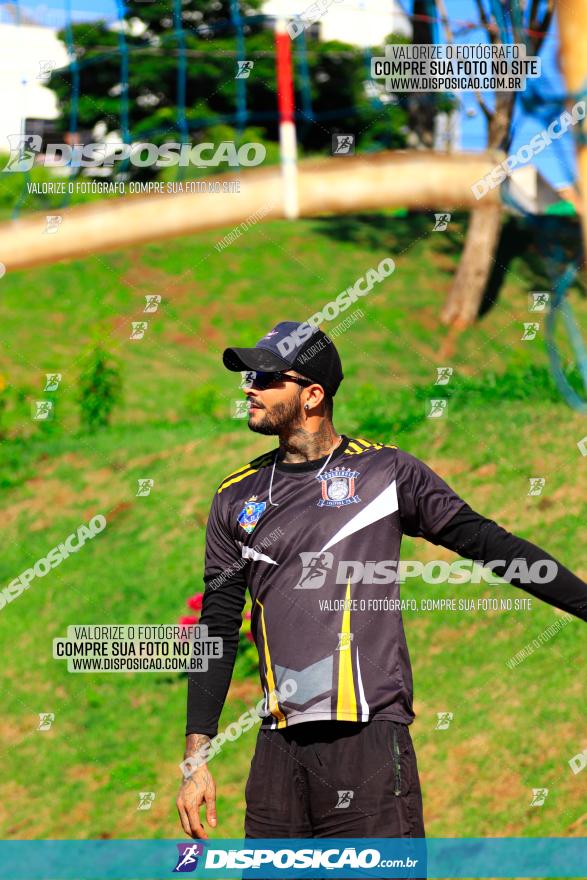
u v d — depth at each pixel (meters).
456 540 7.35
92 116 39.03
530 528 17.36
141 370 27.52
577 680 14.55
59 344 28.92
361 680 7.01
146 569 18.31
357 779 6.87
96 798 13.32
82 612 17.12
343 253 34.66
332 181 16.67
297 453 7.80
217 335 29.98
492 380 23.64
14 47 37.25
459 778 12.92
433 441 20.67
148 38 40.75
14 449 23.17
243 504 7.67
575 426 20.80
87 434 24.20
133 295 32.22
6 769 14.04
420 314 29.47
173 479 21.39
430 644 15.67
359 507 7.41
